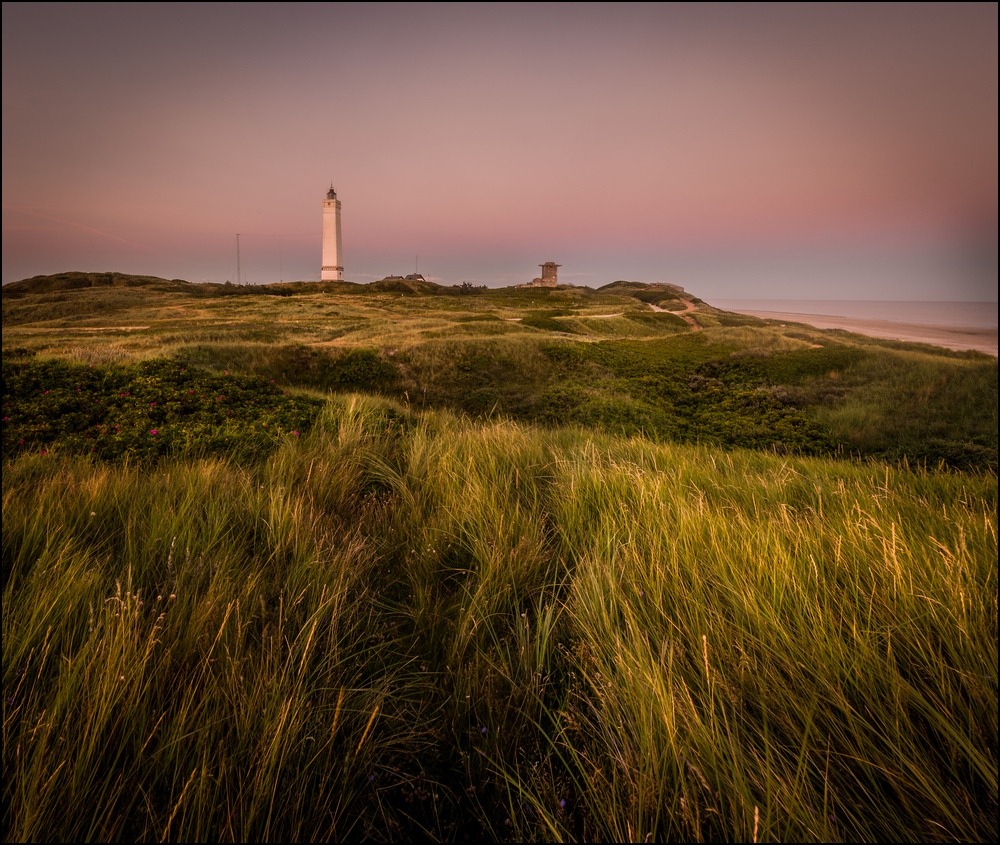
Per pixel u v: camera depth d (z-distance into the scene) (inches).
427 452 189.6
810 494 141.3
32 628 62.0
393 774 52.7
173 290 3469.5
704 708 50.3
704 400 782.5
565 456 183.9
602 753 51.3
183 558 90.2
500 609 84.4
